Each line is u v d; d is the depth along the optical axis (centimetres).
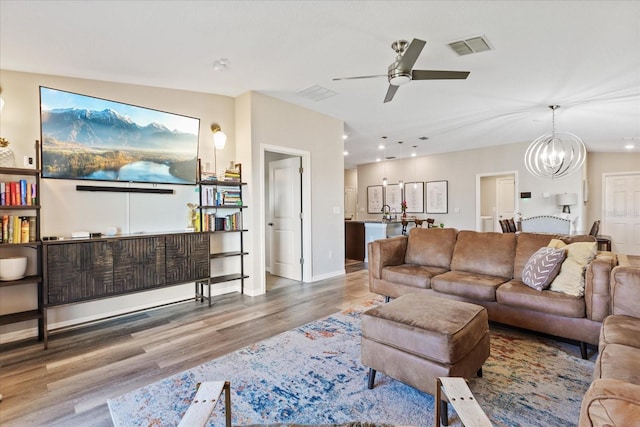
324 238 517
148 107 360
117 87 338
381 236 655
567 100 418
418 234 398
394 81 272
